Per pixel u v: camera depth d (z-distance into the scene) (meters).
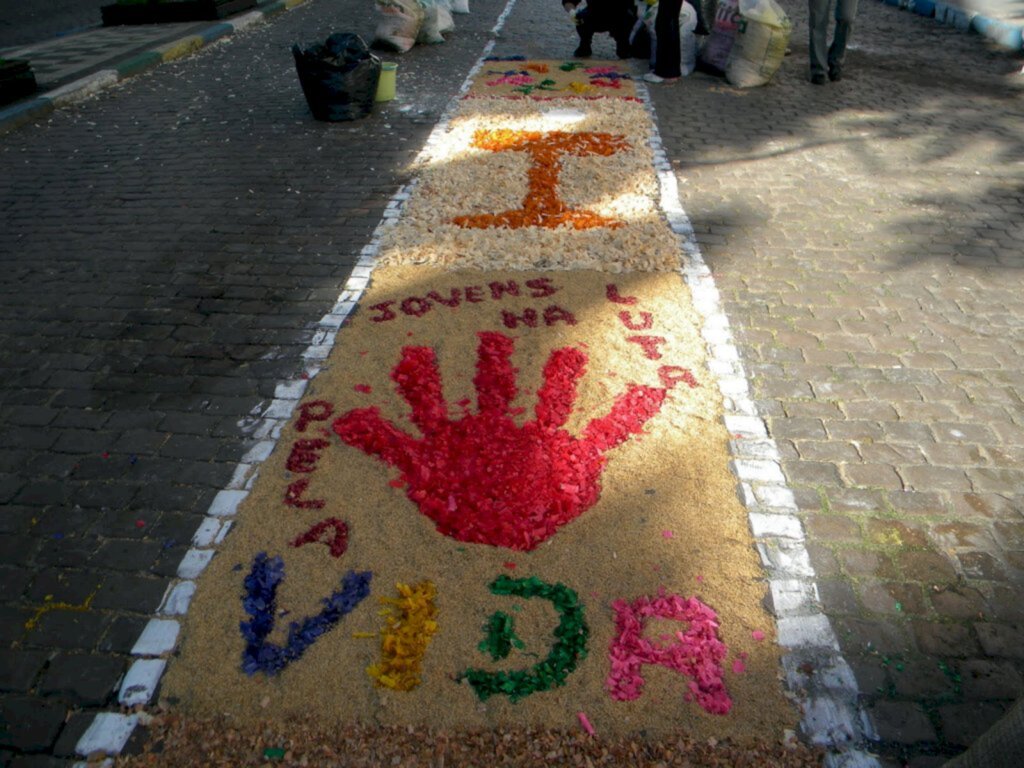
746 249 5.20
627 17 9.85
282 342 4.25
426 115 7.90
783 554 2.96
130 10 12.30
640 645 2.63
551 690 2.51
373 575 2.89
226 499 3.24
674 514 3.14
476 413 3.69
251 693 2.52
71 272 5.03
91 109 8.32
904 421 3.63
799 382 3.89
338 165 6.69
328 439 3.55
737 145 7.05
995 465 3.38
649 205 5.84
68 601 2.83
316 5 13.84
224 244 5.35
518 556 2.96
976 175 6.41
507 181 6.23
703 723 2.42
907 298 4.63
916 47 10.56
